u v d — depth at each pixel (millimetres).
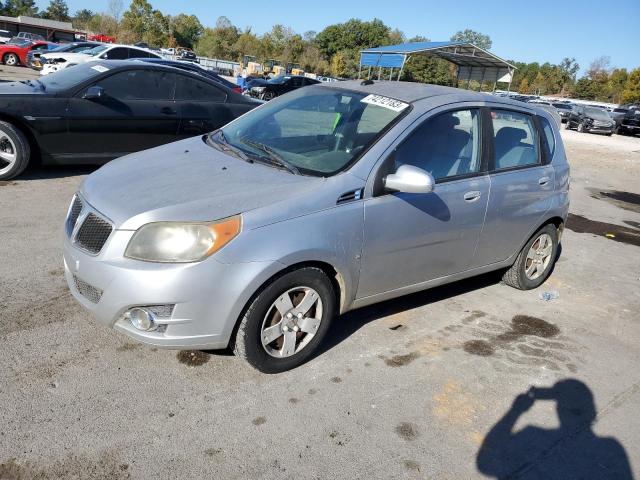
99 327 3471
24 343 3213
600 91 86312
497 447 2855
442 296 4648
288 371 3258
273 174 3301
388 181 3260
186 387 3006
